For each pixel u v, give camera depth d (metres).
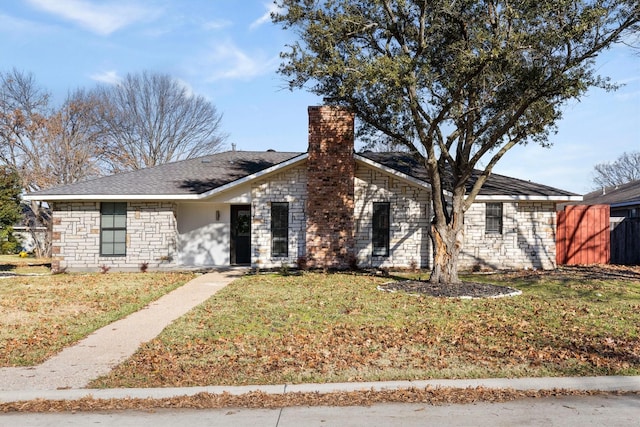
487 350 7.05
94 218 17.67
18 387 5.79
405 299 11.08
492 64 11.11
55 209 17.66
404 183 17.77
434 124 11.95
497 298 11.16
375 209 17.86
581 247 19.48
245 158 21.86
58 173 32.75
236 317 9.48
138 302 11.32
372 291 12.27
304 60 11.71
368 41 12.77
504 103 11.78
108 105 35.53
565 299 11.09
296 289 12.79
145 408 5.24
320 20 11.92
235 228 19.52
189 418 4.94
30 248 35.34
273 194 17.83
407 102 11.87
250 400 5.38
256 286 13.46
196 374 6.18
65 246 17.64
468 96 12.21
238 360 6.73
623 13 10.45
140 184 18.31
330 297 11.48
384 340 7.61
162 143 38.06
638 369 6.22
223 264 19.30
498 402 5.29
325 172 17.20
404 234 17.72
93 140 34.72
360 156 17.33
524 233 17.80
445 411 5.06
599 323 8.68
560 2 10.25
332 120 17.22
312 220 17.16
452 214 13.03
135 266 17.70
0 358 7.02
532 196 17.28
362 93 12.12
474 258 17.66
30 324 9.13
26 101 32.41
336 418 4.89
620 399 5.40
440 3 11.32
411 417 4.91
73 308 10.67
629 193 27.62
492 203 17.84
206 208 19.44
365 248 17.72
